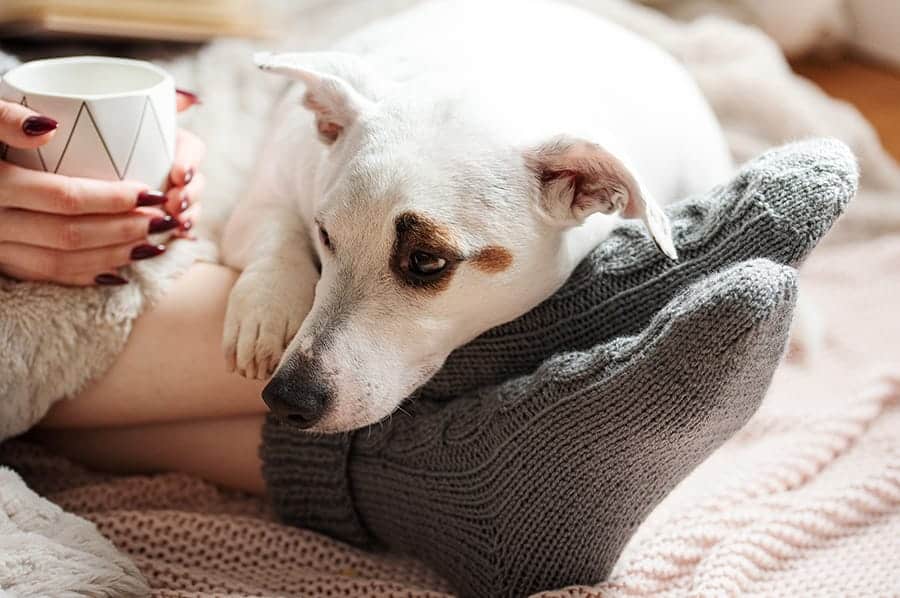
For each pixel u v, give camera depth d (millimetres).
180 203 1396
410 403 1350
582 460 1180
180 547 1340
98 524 1336
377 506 1376
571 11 1716
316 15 2129
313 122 1398
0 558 1124
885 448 1496
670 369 1100
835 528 1339
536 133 1226
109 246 1329
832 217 1204
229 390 1399
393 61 1455
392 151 1175
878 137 2430
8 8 1740
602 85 1489
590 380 1159
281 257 1373
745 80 2244
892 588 1232
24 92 1239
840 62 2875
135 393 1396
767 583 1265
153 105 1297
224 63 1878
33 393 1343
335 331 1164
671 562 1305
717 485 1447
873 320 1893
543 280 1250
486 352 1302
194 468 1501
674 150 1580
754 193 1222
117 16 1806
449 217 1146
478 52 1438
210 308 1389
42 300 1314
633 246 1299
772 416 1595
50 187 1252
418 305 1183
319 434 1371
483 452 1246
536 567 1265
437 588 1355
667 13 2646
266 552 1358
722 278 1092
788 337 1139
